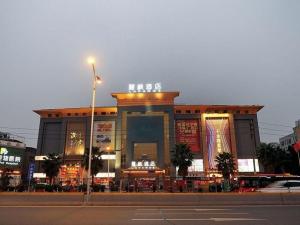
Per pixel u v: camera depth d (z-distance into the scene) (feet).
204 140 274.36
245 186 160.04
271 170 263.70
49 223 44.68
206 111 288.30
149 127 275.18
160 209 68.54
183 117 283.79
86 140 282.56
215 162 267.59
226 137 275.18
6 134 318.65
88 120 288.71
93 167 236.43
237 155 274.57
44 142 292.61
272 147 258.16
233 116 286.05
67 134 287.28
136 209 68.74
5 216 53.93
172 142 270.26
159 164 264.52
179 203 83.56
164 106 280.51
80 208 71.82
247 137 283.18
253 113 289.33
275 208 69.26
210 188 196.85
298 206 75.61
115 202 84.84
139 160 265.54
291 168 274.16
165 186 230.68
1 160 265.13
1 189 198.59
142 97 284.00
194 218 50.47
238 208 69.92
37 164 282.97
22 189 200.85
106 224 43.57
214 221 46.47
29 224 43.75
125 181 243.81
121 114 280.10
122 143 271.28
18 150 280.10
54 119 297.94
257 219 48.29
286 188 106.83
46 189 192.75
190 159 240.53
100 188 197.67
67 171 273.13
